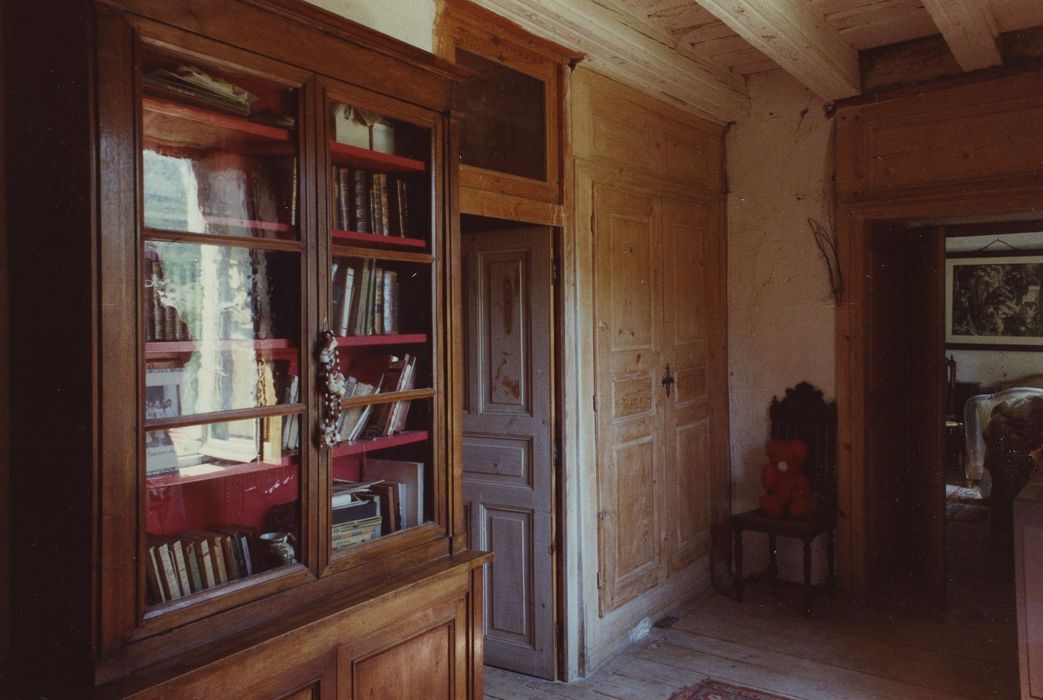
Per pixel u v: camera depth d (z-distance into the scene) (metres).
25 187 1.59
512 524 3.69
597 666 3.72
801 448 4.46
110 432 1.51
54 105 1.53
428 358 2.30
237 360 1.77
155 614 1.58
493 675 3.67
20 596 1.62
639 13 3.60
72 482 1.51
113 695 1.45
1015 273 8.98
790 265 4.76
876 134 4.40
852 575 4.54
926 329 4.55
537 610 3.61
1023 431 5.37
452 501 2.35
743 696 3.35
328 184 1.96
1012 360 9.02
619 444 3.97
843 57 4.10
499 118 3.23
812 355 4.69
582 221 3.70
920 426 4.76
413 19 2.74
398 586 2.05
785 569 4.80
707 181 4.80
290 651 1.78
